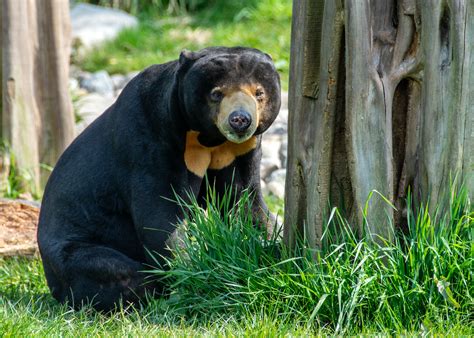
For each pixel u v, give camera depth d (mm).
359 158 9461
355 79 9281
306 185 9953
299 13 9758
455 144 9344
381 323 9148
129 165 10680
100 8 28500
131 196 10695
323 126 9672
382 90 9336
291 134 10086
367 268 9344
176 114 10258
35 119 17031
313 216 9852
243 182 11008
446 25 9234
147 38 27031
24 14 16688
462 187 9430
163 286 10680
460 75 9227
